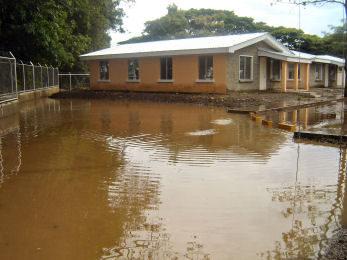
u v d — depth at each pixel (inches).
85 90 981.2
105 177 195.8
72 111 527.8
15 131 347.3
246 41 746.8
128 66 898.1
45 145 279.1
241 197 164.7
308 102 616.7
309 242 124.0
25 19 683.4
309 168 211.0
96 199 163.6
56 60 808.9
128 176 197.2
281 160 229.0
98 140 298.7
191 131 340.8
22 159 235.3
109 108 569.0
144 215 146.0
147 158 236.4
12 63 527.8
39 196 167.8
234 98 637.3
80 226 136.9
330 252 117.0
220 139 298.8
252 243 123.3
